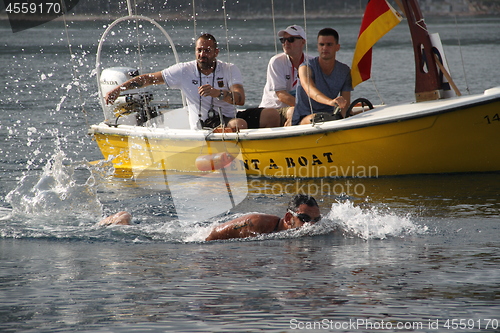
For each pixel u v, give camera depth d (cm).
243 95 2727
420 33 2656
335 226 1655
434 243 1514
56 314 1036
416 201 2072
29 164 2806
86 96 4994
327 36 2650
